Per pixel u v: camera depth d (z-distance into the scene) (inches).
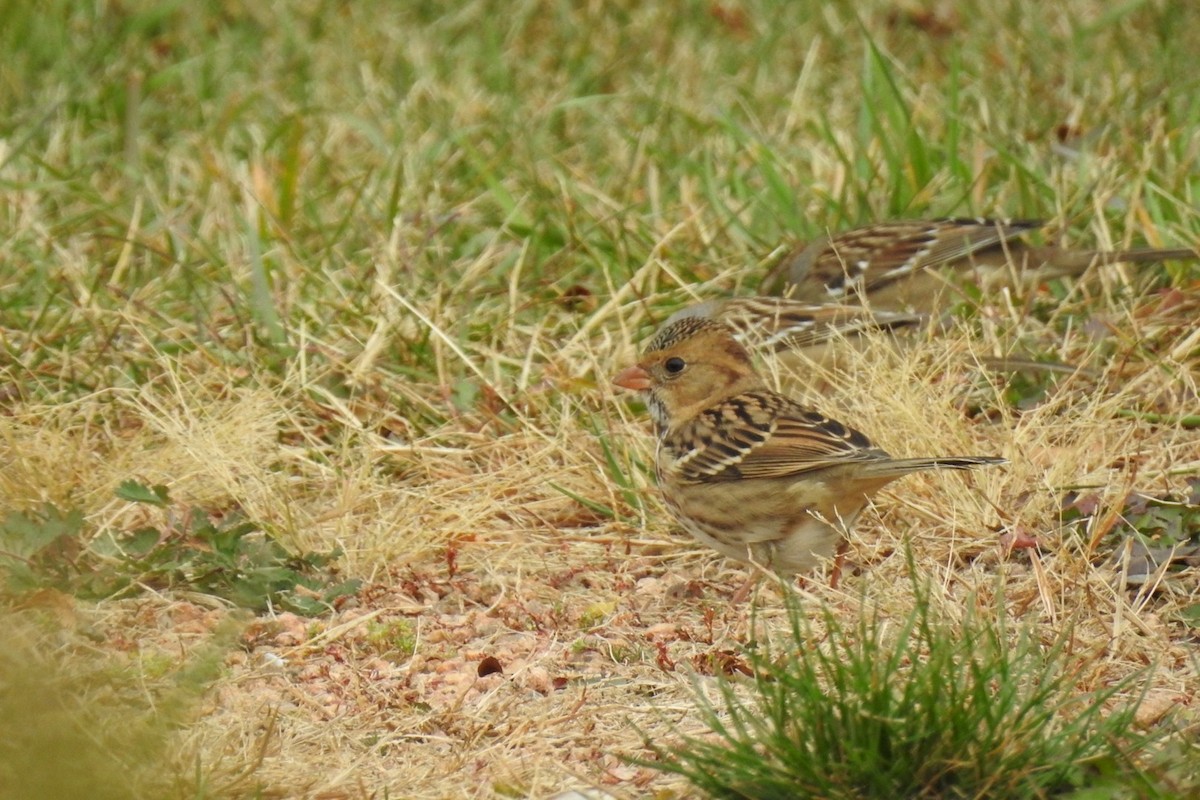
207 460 393.1
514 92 666.8
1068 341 461.4
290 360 456.4
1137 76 622.5
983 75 672.4
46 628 328.8
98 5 725.3
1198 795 249.9
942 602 330.0
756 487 357.4
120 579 356.8
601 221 530.9
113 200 576.1
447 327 480.1
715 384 390.9
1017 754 261.0
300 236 542.0
